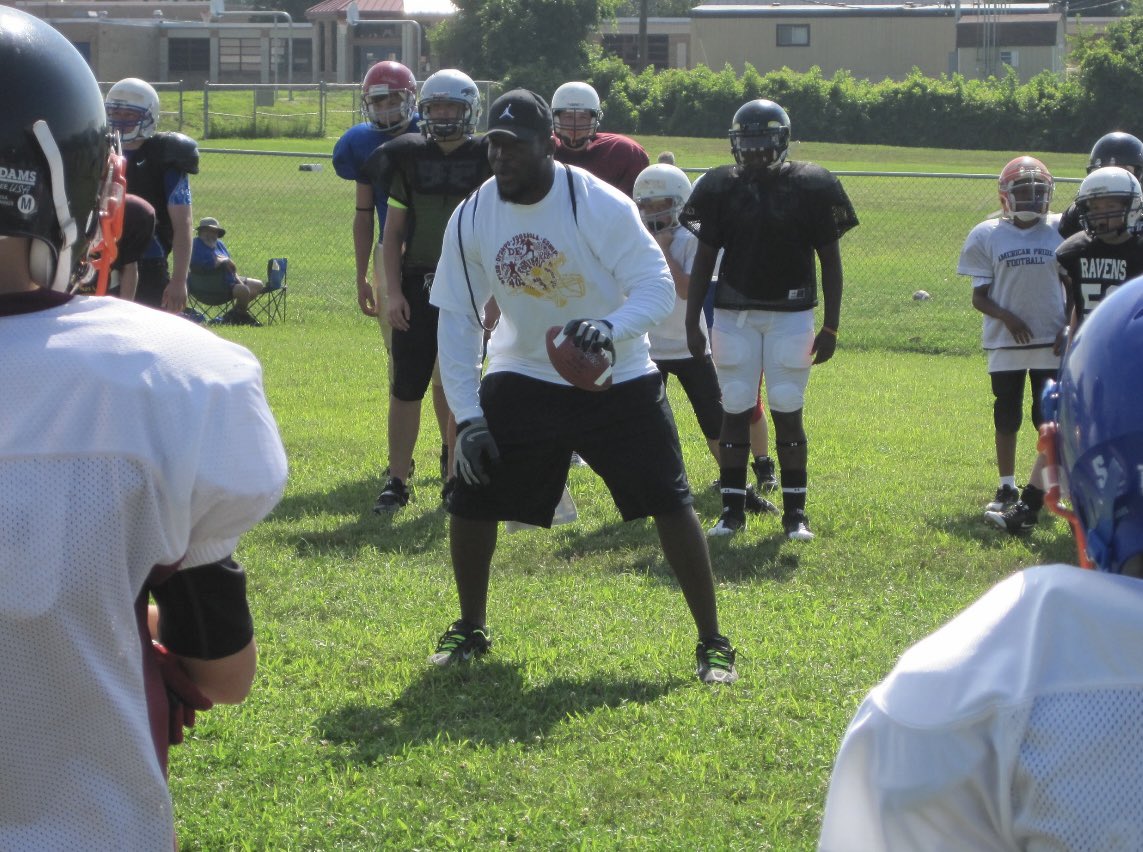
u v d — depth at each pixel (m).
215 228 26.78
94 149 2.92
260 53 126.38
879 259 37.94
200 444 2.75
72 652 2.70
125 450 2.70
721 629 9.45
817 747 7.34
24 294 2.83
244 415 2.82
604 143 14.80
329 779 6.96
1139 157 13.74
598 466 8.27
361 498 13.31
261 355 22.75
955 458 16.08
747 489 13.38
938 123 95.56
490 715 7.87
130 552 2.74
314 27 127.62
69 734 2.75
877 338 26.80
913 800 2.33
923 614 9.95
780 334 12.12
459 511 8.55
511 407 8.20
